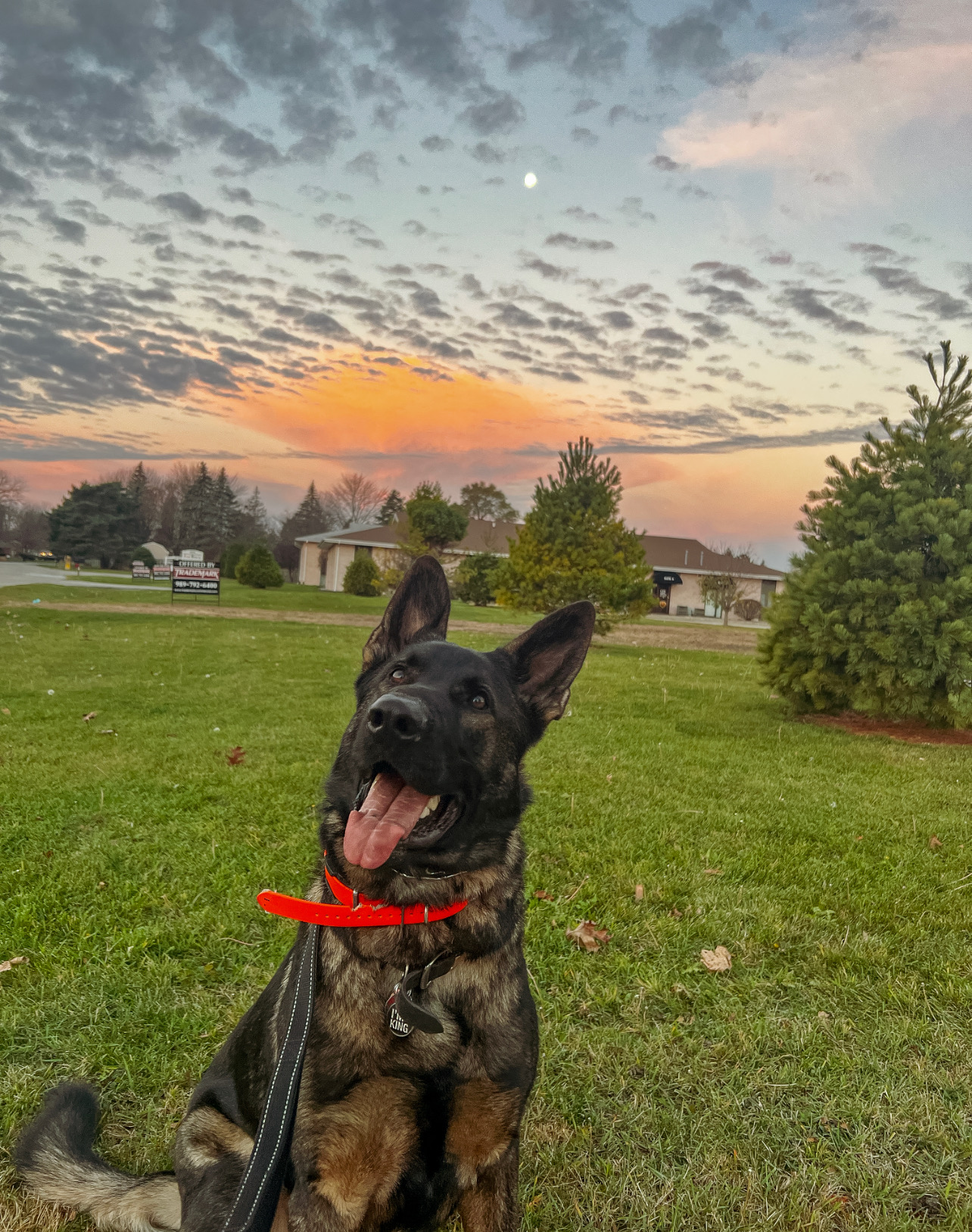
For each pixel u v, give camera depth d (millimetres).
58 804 6012
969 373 11062
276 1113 1816
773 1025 3428
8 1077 2953
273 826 5648
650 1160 2705
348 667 15156
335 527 94062
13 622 20594
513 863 2379
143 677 12781
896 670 10875
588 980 3771
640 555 22531
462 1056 2080
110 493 82375
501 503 77688
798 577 12148
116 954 3795
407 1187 2135
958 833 6230
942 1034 3395
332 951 2176
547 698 2701
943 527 10797
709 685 15023
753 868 5250
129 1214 2283
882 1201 2535
